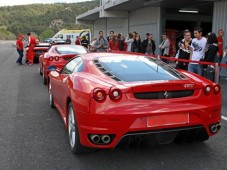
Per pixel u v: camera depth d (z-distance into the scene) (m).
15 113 6.59
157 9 19.55
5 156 4.27
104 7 23.34
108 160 4.10
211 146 4.57
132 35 17.41
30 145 4.68
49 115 6.43
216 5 14.00
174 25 23.73
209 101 4.01
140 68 4.42
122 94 3.70
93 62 4.66
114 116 3.59
